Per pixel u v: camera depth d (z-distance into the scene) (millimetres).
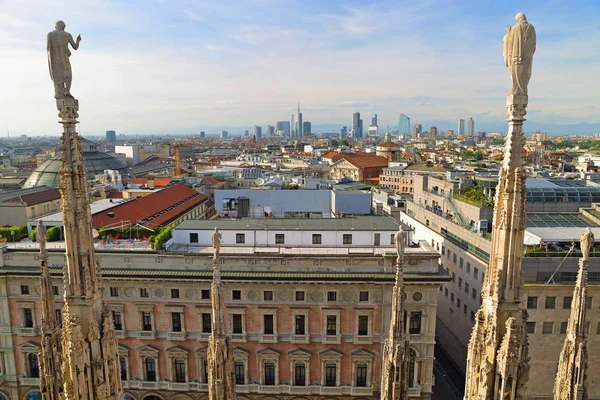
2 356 60188
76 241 17266
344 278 55812
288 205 91500
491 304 16562
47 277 20234
